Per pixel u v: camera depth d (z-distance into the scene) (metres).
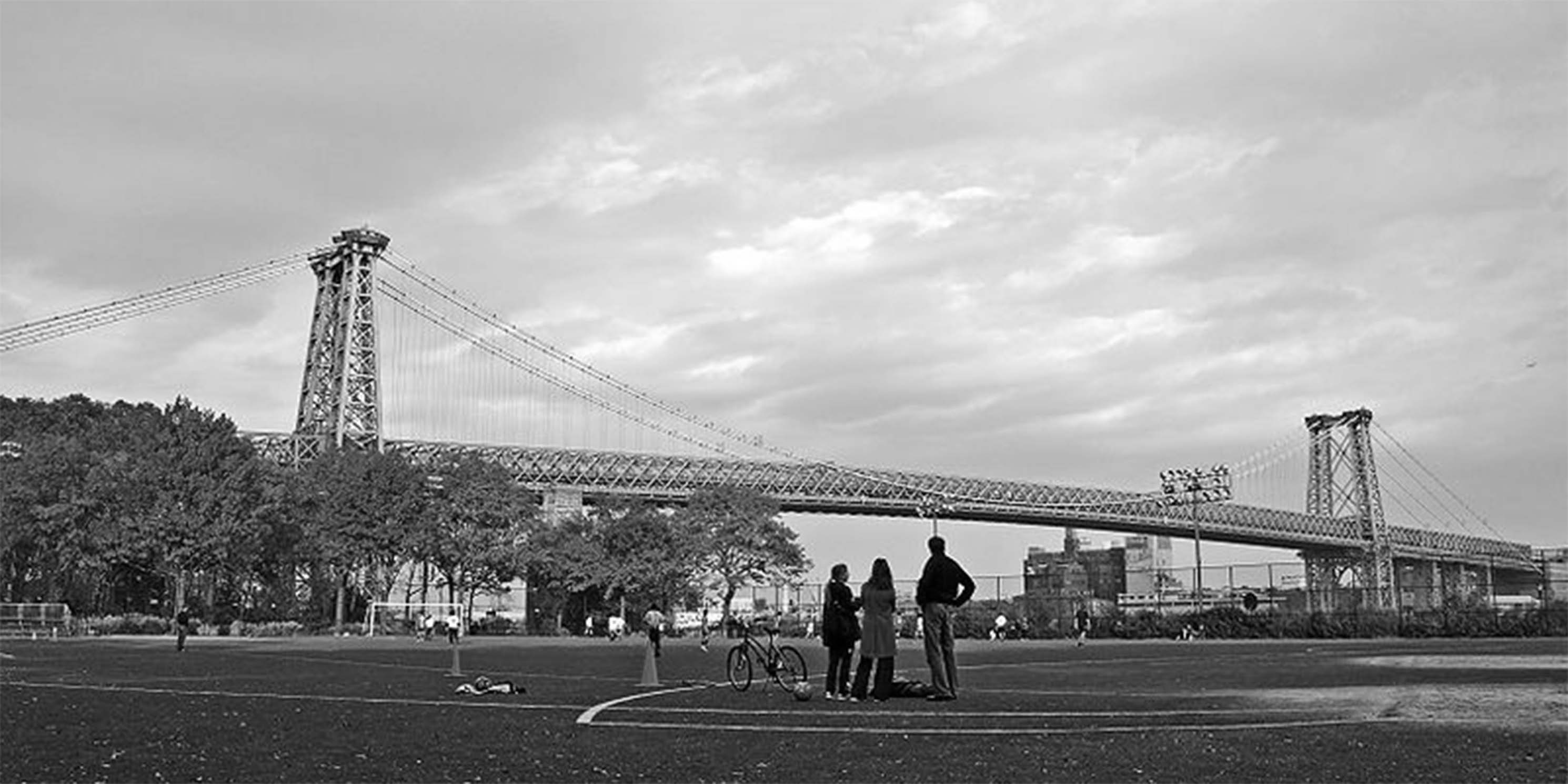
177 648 49.47
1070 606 78.56
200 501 81.62
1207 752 13.27
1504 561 124.38
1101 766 12.41
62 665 34.56
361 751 13.60
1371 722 16.17
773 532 101.94
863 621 20.86
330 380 136.62
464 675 29.14
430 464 97.94
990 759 12.94
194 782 11.58
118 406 138.75
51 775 12.01
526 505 95.06
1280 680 25.81
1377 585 131.00
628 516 100.25
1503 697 20.11
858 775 11.98
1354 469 161.88
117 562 82.62
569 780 11.68
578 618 101.12
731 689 23.83
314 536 89.38
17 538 83.69
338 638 74.88
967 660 38.50
